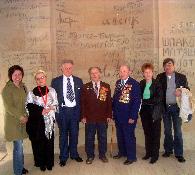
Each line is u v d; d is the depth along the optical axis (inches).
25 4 257.9
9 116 197.2
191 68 246.1
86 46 278.4
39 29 260.1
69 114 219.5
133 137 222.1
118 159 230.8
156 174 202.8
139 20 264.8
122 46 275.7
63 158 222.1
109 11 275.7
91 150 225.0
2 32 259.0
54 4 262.8
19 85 202.7
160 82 223.1
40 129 205.6
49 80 263.9
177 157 225.6
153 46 253.6
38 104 203.6
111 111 222.7
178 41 245.9
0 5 257.6
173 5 243.8
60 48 272.1
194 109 238.1
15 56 260.8
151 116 218.1
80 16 275.6
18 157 199.9
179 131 223.5
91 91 219.5
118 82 222.5
